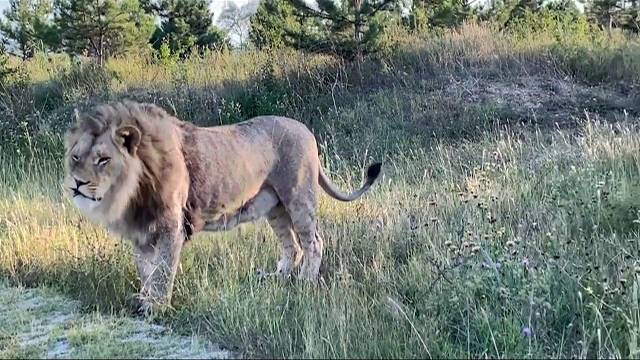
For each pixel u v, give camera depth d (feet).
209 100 49.78
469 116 46.68
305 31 54.08
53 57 67.31
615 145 35.35
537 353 16.78
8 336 19.16
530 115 46.80
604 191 27.81
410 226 26.11
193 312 20.45
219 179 22.02
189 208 21.68
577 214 26.14
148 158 20.29
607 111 47.01
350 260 24.66
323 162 41.27
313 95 50.42
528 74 52.19
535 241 23.29
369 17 53.52
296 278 22.98
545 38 57.52
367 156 42.63
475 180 31.99
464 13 68.80
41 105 53.16
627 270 20.63
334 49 53.62
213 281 22.44
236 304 19.99
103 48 71.67
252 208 23.41
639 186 29.12
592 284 19.67
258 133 23.22
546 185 30.94
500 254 21.98
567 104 48.16
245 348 18.10
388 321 19.35
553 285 19.80
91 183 19.58
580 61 53.11
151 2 85.20
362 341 18.02
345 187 33.63
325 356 17.35
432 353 17.49
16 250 25.50
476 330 18.45
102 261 23.57
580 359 16.34
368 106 49.08
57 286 23.08
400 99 49.16
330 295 20.65
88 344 18.29
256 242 25.53
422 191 31.63
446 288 20.48
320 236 25.68
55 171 39.04
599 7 75.72
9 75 56.90
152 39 82.89
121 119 20.10
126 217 20.56
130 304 21.54
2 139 46.37
